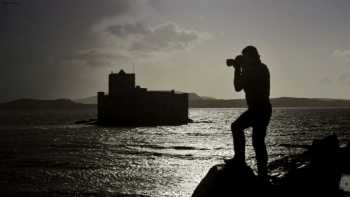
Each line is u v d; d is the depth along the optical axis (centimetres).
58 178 4791
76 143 9725
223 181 730
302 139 10150
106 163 6191
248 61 768
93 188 4225
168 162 6356
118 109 16875
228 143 9806
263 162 760
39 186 4275
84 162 6300
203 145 9312
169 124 17388
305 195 738
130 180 4728
